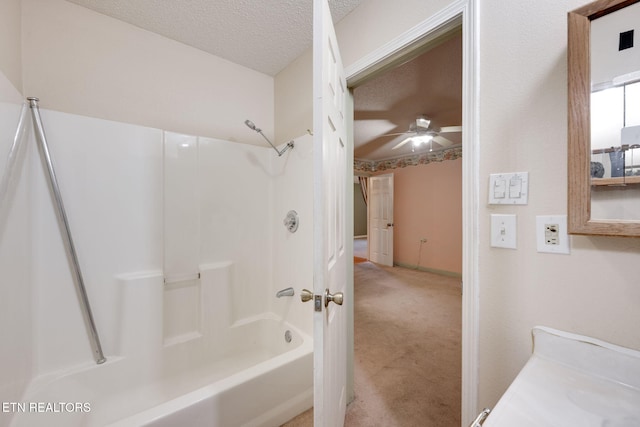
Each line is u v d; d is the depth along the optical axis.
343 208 1.40
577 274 0.73
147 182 1.65
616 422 0.53
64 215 1.38
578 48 0.69
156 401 1.45
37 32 1.45
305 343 1.59
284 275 2.02
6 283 1.09
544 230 0.79
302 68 2.02
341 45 1.54
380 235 5.64
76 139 1.44
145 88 1.77
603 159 0.67
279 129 2.28
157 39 1.81
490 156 0.89
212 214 1.90
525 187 0.82
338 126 1.24
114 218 1.55
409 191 5.19
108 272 1.52
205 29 1.75
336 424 1.14
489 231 0.90
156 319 1.62
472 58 0.93
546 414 0.55
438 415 1.48
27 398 1.19
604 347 0.67
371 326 2.63
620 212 0.65
